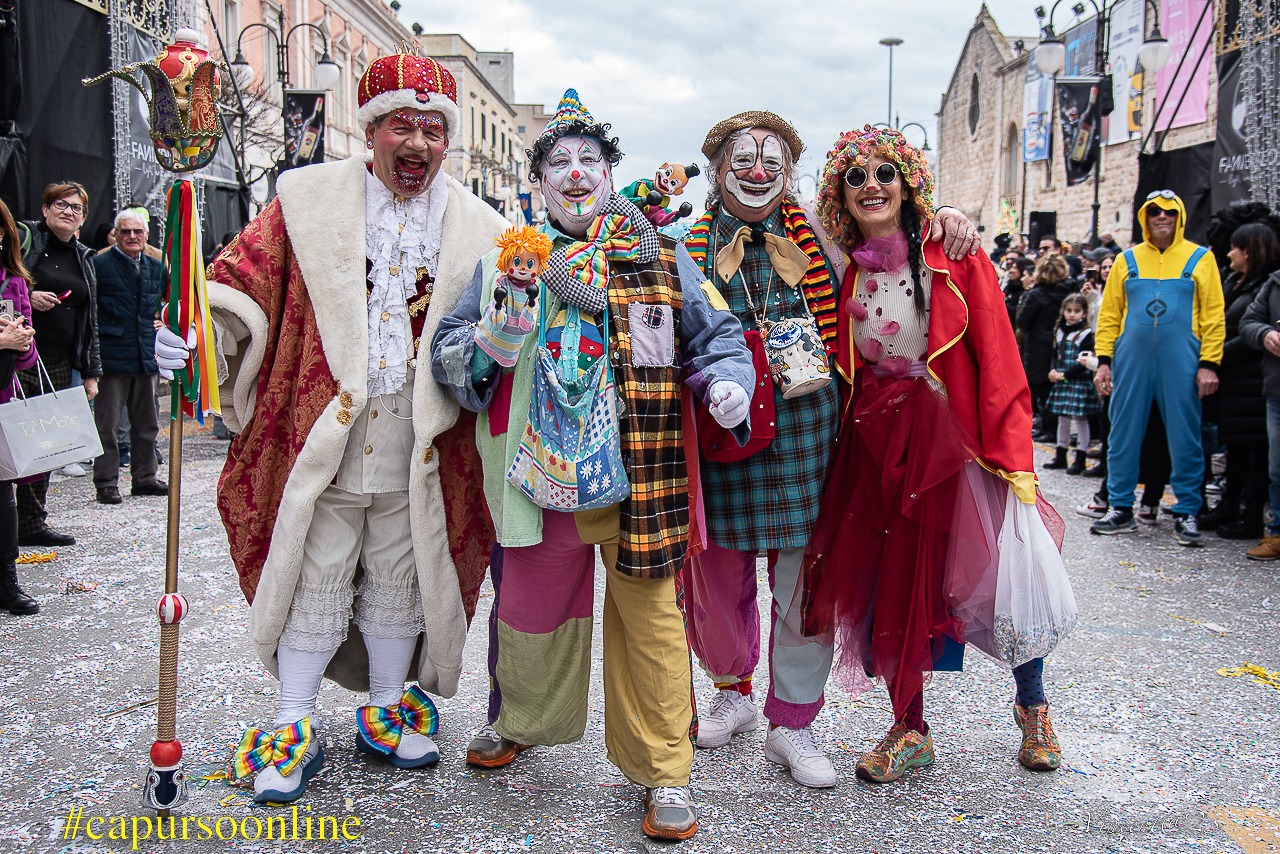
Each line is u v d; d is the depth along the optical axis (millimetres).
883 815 2758
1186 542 5926
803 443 2973
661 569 2596
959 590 2824
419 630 2996
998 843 2602
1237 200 8922
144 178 8539
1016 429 2869
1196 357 5832
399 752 2967
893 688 2934
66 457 4383
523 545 2623
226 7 19328
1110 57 17375
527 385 2641
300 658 2836
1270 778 2963
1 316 4438
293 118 13867
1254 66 8703
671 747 2654
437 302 2848
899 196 2908
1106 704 3523
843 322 3031
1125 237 19672
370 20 29656
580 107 2742
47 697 3494
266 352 2857
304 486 2748
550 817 2723
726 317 2770
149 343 7027
